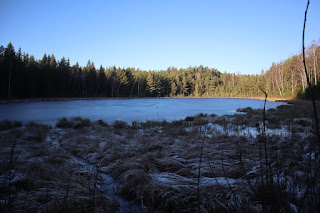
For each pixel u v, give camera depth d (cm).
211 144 674
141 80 8019
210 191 325
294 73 5000
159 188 351
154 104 3700
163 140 777
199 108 2838
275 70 6359
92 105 3241
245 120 1370
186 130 1056
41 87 4753
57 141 841
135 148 666
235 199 280
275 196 198
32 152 606
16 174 395
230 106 3269
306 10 111
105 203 323
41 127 1092
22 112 2058
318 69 3212
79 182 395
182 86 9431
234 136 795
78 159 608
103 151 648
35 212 280
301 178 299
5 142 716
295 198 245
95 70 6544
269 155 483
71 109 2447
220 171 416
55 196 325
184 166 464
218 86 9994
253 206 252
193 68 12656
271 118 1428
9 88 3912
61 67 5688
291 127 1035
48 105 3077
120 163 511
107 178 458
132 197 366
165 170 472
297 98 4328
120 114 1962
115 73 7212
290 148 513
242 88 8875
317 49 3306
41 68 4997
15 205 283
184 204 313
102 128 1085
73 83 5769
